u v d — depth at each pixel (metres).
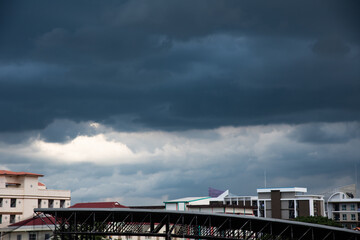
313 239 79.12
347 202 166.12
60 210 82.88
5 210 114.38
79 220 92.38
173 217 87.88
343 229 79.38
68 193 131.25
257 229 87.06
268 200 169.25
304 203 161.88
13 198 116.88
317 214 163.50
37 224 96.19
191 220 86.75
